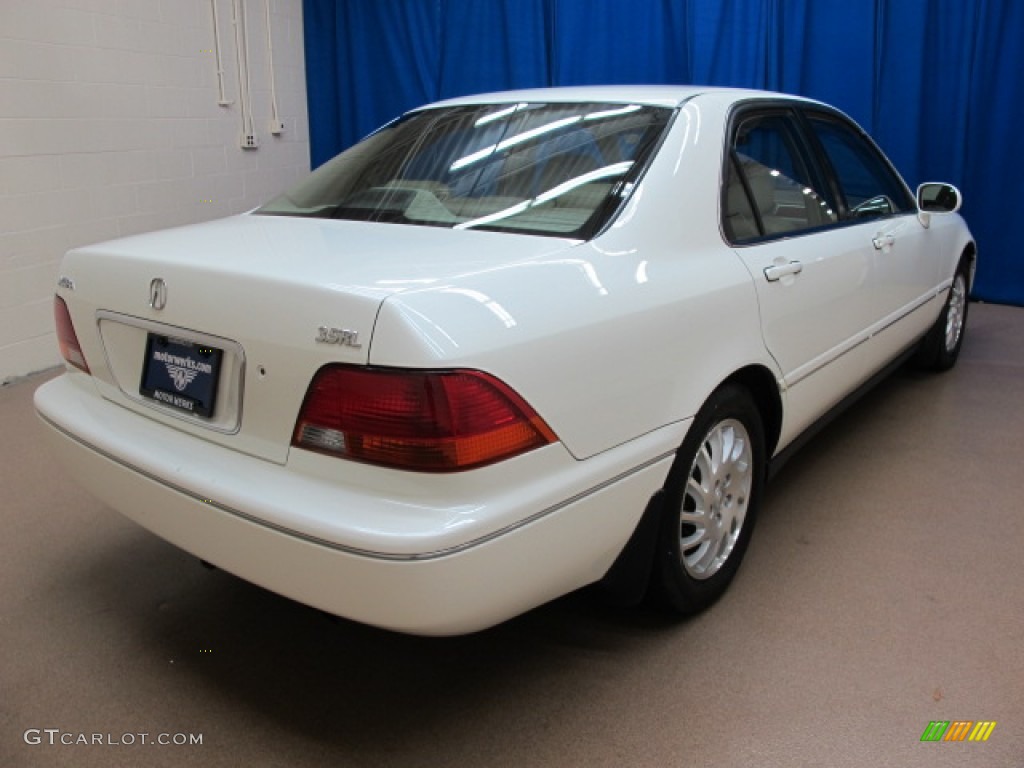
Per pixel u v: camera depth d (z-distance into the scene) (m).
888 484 3.15
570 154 2.19
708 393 2.05
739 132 2.44
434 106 2.71
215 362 1.73
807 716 1.92
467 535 1.47
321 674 2.11
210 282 1.72
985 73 5.50
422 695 2.03
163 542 2.80
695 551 2.25
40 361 4.71
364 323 1.49
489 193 2.15
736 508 2.36
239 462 1.69
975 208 5.79
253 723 1.93
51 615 2.37
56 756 1.82
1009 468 3.29
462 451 1.47
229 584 2.54
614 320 1.77
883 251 3.11
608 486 1.77
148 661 2.16
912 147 5.68
